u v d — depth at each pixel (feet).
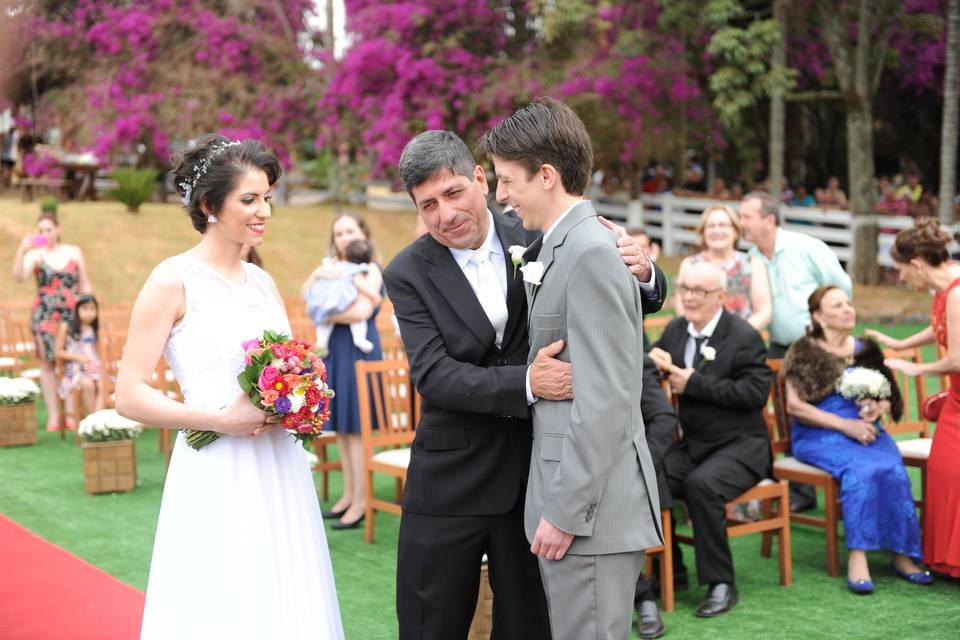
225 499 8.80
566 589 7.97
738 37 44.60
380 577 15.34
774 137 46.52
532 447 8.93
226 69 53.57
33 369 32.27
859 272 48.88
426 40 50.37
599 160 52.80
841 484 14.69
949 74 43.70
